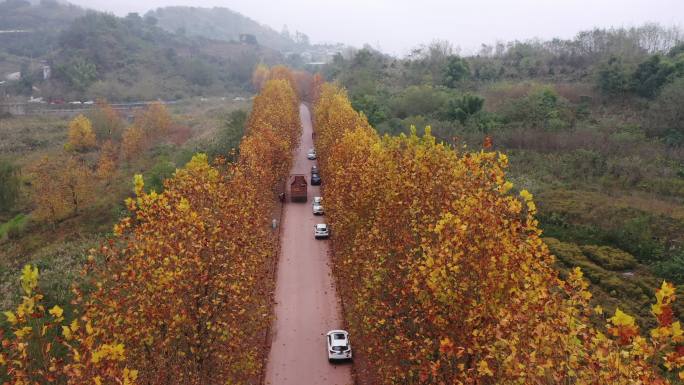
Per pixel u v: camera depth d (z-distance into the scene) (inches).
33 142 3476.9
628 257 1393.9
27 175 2613.2
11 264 1740.9
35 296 521.7
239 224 967.0
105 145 3117.6
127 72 6259.8
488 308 581.3
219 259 811.4
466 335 588.4
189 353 771.4
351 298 1229.7
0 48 7834.6
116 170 2787.9
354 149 1440.7
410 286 681.6
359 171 1233.4
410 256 776.9
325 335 1186.6
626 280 1272.1
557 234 1573.6
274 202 2138.3
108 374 487.5
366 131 1840.6
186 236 748.6
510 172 2113.7
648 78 2810.0
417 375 722.8
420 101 3211.1
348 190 1264.8
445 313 624.1
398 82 4264.3
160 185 2089.1
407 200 917.2
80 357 504.4
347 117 2196.1
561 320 509.0
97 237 1855.3
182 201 772.0
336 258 1433.3
